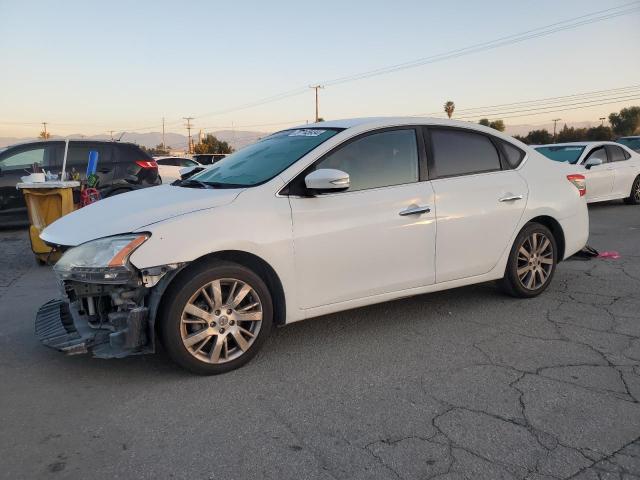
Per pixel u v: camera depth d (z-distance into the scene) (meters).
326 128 4.41
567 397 3.29
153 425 3.03
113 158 10.64
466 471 2.58
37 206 7.17
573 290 5.56
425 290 4.49
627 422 2.99
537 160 5.28
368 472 2.58
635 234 9.03
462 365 3.78
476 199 4.66
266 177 3.94
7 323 4.79
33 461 2.68
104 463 2.67
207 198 3.71
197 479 2.54
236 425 3.02
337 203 3.98
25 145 10.33
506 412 3.12
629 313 4.83
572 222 5.39
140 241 3.36
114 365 3.83
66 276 3.45
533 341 4.20
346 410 3.18
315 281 3.93
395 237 4.21
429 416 3.09
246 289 3.67
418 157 4.46
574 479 2.52
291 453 2.75
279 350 4.08
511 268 5.03
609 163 12.58
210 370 3.61
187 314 3.53
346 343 4.21
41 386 3.51
